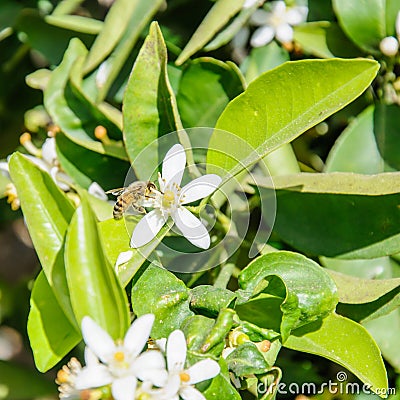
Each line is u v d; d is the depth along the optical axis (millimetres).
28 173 607
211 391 598
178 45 680
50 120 711
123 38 659
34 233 604
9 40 711
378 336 653
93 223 590
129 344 586
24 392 702
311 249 644
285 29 667
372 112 664
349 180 624
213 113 655
